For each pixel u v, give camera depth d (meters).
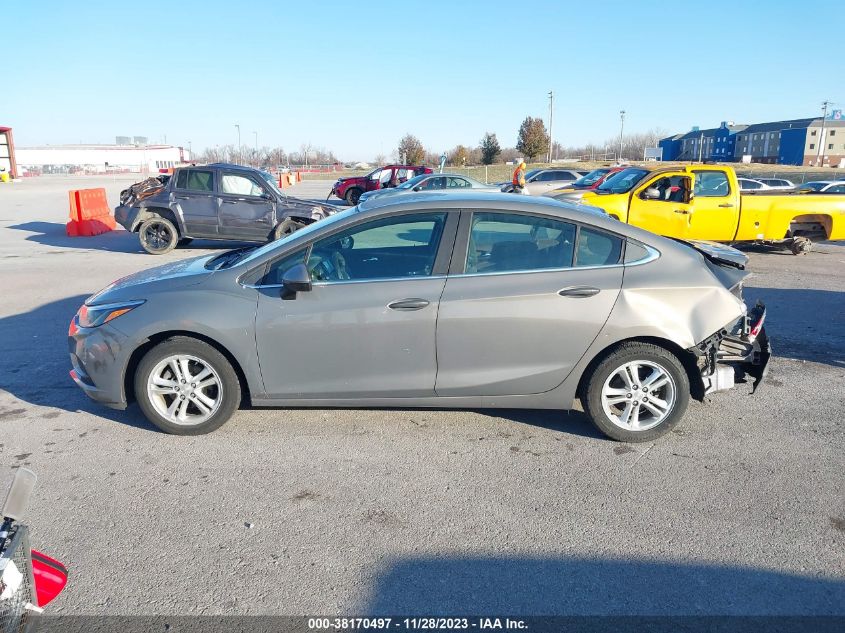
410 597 2.88
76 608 2.79
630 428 4.34
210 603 2.83
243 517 3.48
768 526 3.40
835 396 5.21
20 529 2.29
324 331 4.18
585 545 3.25
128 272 10.79
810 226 12.42
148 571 3.04
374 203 4.54
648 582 2.98
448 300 4.14
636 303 4.17
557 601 2.86
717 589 2.93
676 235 11.74
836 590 2.92
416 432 4.52
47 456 4.16
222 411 4.38
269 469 4.00
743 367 4.50
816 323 7.45
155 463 4.07
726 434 4.50
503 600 2.86
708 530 3.37
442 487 3.79
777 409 4.94
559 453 4.22
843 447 4.30
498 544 3.25
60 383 5.46
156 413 4.37
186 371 4.33
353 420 4.70
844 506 3.59
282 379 4.28
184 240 14.53
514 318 4.14
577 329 4.17
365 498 3.67
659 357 4.23
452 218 4.25
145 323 4.20
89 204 16.83
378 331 4.16
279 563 3.10
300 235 4.40
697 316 4.20
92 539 3.28
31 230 17.41
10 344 6.59
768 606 2.82
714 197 11.78
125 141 107.75
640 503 3.62
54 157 92.00
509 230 4.26
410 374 4.25
